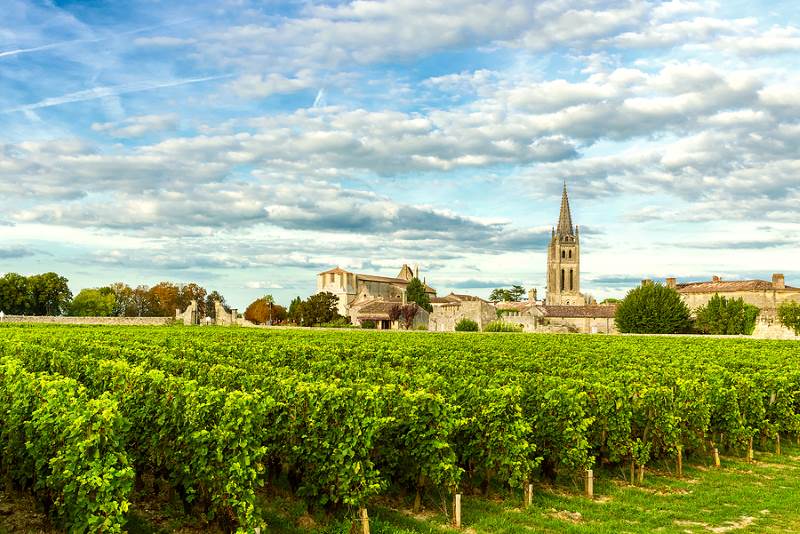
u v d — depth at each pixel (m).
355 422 13.12
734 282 113.19
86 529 11.48
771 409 22.20
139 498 14.59
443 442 13.87
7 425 13.86
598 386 17.69
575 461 16.03
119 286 151.38
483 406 15.42
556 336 61.19
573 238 188.25
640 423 18.20
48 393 13.04
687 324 93.50
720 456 20.86
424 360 27.25
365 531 12.80
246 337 45.59
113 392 16.31
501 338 52.50
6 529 12.40
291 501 14.68
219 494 12.26
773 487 17.09
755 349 41.78
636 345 45.88
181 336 44.47
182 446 13.30
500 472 15.06
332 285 143.62
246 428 12.18
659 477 18.00
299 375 18.14
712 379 21.53
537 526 13.65
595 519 14.25
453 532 13.22
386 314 106.06
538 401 17.11
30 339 34.91
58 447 12.16
